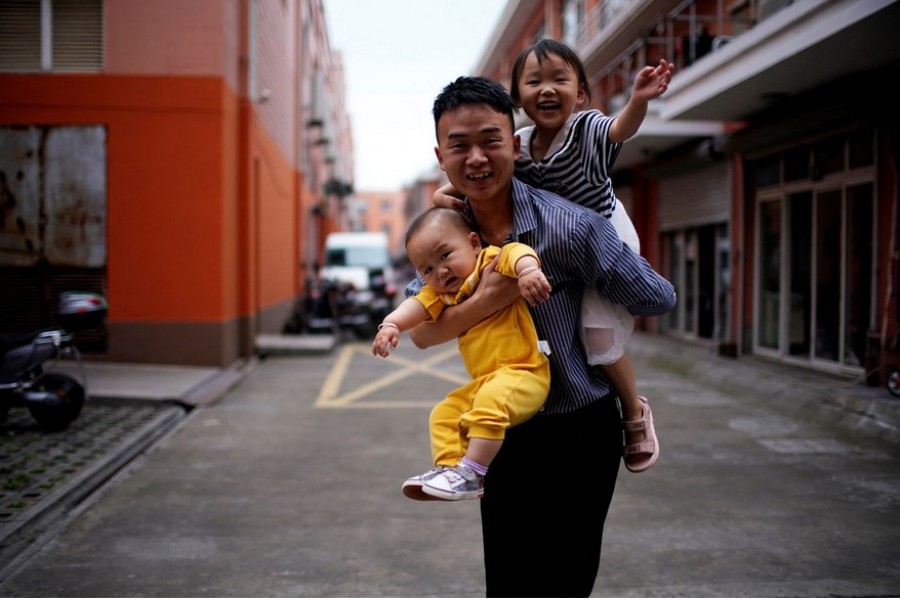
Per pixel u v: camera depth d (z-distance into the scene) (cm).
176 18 984
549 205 187
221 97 991
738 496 494
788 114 959
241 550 394
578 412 194
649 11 1191
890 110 792
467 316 187
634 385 209
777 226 1073
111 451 579
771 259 1095
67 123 973
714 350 1214
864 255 870
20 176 970
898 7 634
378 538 414
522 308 188
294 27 2053
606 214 200
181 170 989
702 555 390
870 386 798
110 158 977
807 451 617
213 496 488
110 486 505
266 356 1267
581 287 195
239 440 650
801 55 775
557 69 199
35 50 973
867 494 498
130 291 984
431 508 468
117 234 980
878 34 706
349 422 734
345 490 505
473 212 199
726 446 634
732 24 1112
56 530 418
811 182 972
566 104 199
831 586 347
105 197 980
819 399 770
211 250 996
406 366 1171
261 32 1378
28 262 974
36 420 640
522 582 199
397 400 863
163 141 985
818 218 966
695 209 1312
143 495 488
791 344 1038
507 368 186
